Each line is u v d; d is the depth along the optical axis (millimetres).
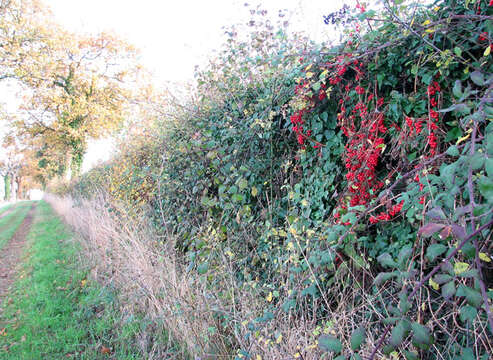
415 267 1863
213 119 3785
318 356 1922
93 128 21453
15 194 61406
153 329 3299
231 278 2719
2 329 3809
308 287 1955
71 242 8008
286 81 2840
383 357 1587
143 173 4590
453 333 1714
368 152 2115
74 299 4418
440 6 1913
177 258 3748
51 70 19141
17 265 6770
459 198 1583
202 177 3818
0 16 17234
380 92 2254
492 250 1440
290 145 3027
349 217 1670
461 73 1884
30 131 22266
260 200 3184
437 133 1897
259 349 2172
